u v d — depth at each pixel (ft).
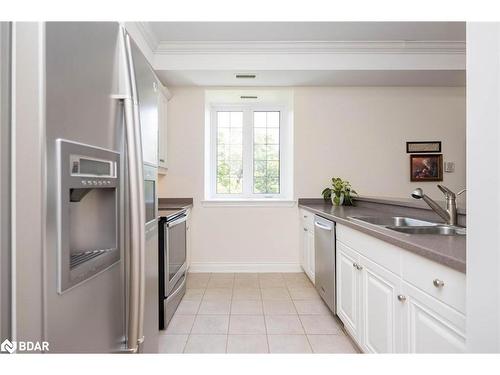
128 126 2.75
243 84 11.57
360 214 7.88
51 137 1.87
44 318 1.83
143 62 3.48
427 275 3.62
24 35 1.71
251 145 12.89
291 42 9.83
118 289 2.79
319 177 12.05
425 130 12.12
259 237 11.92
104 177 2.49
